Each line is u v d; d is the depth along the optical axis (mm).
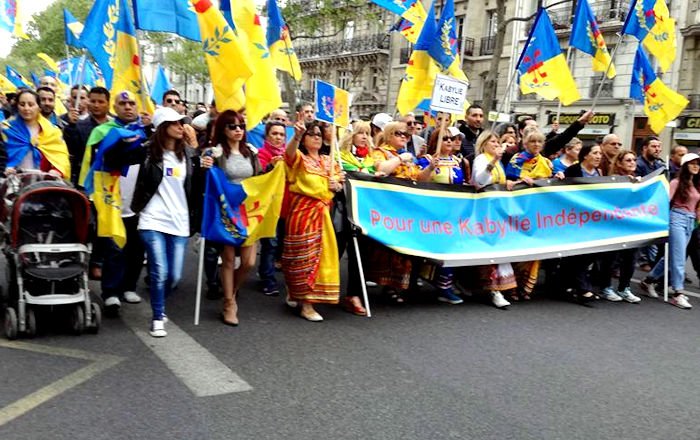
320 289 5621
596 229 7023
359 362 4629
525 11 29219
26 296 4711
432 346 5082
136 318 5422
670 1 24281
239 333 5172
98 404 3701
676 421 3938
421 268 6668
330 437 3467
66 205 4965
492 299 6551
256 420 3613
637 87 8750
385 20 35594
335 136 5715
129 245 5742
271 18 7551
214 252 6125
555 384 4414
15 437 3268
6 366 4188
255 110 5855
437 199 6375
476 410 3910
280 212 5586
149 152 4926
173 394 3898
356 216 5887
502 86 30141
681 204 7184
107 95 6199
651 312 6672
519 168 7121
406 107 7930
